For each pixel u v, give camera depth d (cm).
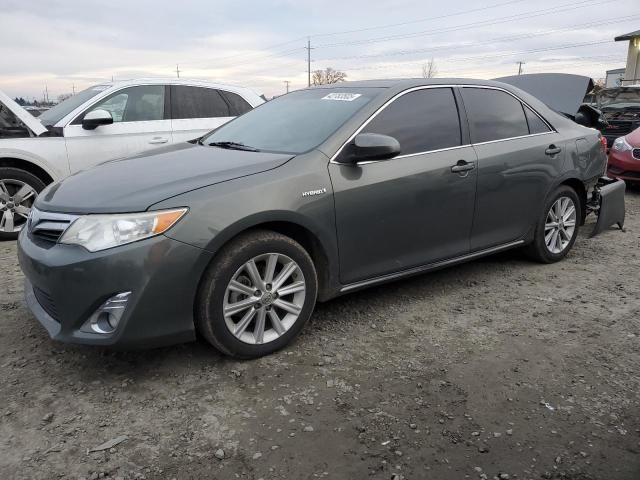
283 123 395
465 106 417
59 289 277
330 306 397
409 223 372
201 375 302
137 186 300
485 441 249
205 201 289
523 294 425
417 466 233
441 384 295
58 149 598
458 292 428
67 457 237
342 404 277
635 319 379
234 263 296
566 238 502
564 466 233
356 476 227
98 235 275
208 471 229
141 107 658
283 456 238
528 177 446
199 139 438
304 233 335
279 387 292
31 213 326
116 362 315
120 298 274
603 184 588
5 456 237
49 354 323
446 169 387
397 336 352
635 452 242
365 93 389
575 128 504
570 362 320
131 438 249
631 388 292
